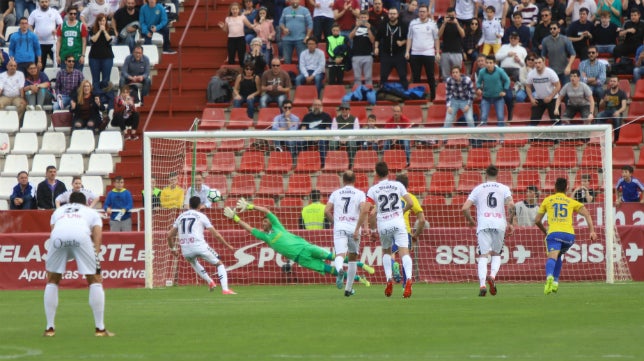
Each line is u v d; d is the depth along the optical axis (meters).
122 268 55.12
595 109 69.19
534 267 54.72
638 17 72.00
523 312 36.19
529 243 54.84
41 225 62.88
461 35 71.56
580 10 72.44
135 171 70.00
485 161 65.62
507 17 77.56
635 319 33.62
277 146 67.56
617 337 28.97
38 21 77.50
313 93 72.81
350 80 75.31
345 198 45.09
